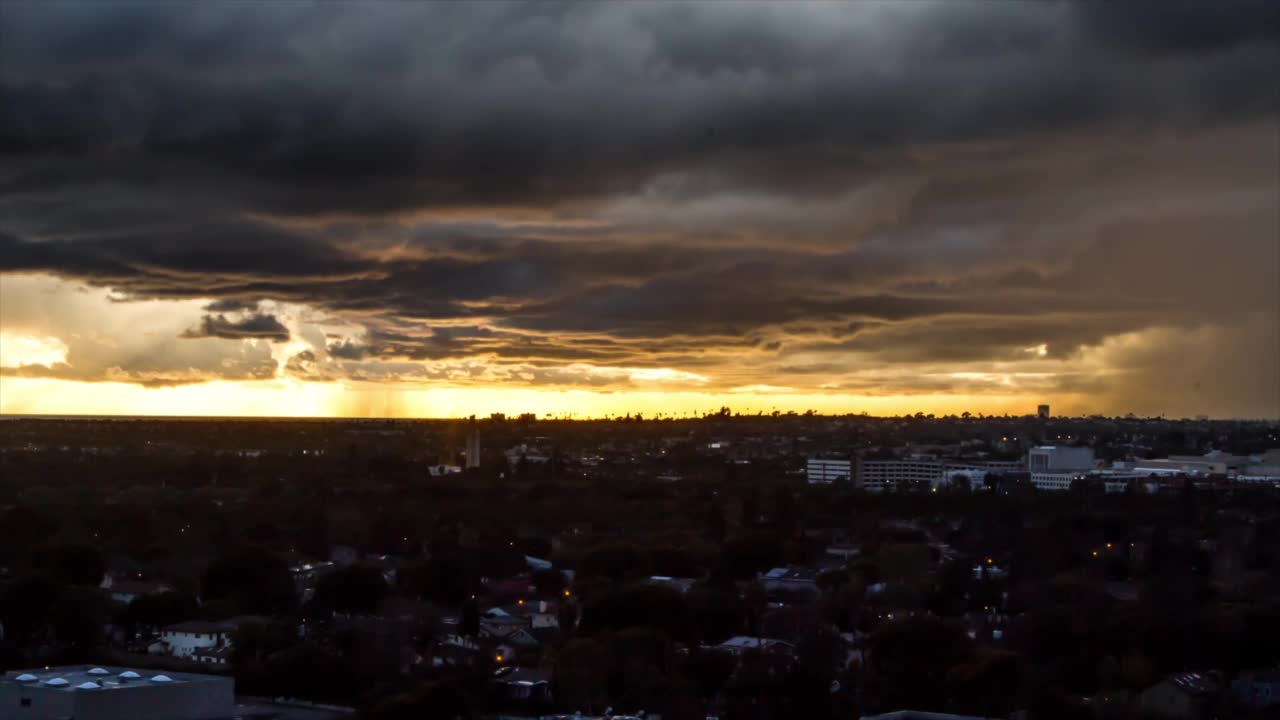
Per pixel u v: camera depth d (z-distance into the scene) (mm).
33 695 176625
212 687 182250
